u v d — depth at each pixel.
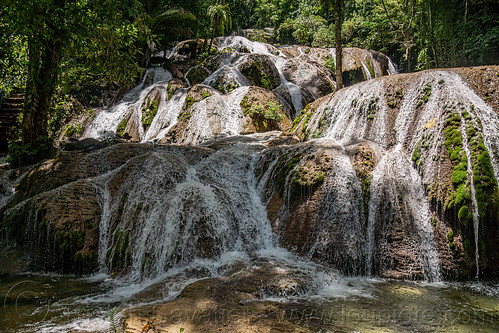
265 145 8.77
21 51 10.41
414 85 7.39
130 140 12.65
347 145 6.99
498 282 5.15
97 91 15.41
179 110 12.59
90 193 6.56
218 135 10.70
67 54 9.35
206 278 4.84
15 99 13.14
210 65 16.45
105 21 8.34
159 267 5.45
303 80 16.83
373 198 5.93
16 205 6.54
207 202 6.25
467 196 5.32
